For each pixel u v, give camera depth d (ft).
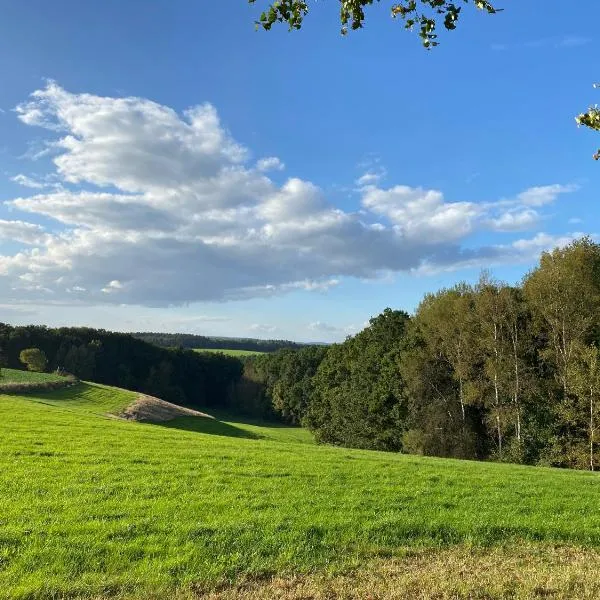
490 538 42.75
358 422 206.18
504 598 29.99
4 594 27.94
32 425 94.32
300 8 25.16
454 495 56.59
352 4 24.56
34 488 48.83
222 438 109.70
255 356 473.26
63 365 356.18
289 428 363.56
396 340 205.87
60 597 28.40
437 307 178.81
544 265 155.12
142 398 239.50
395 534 41.68
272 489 54.08
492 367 158.20
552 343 154.81
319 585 31.50
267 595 29.71
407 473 70.08
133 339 421.18
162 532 38.29
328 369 249.55
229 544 36.94
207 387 458.91
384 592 30.45
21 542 34.91
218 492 51.37
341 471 68.03
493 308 160.97
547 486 66.23
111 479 54.19
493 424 160.66
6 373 241.76
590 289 147.02
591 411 139.44
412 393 182.70
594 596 30.12
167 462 66.33
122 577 30.86
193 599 28.81
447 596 29.94
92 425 104.22
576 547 41.63
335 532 40.63
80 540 35.65
